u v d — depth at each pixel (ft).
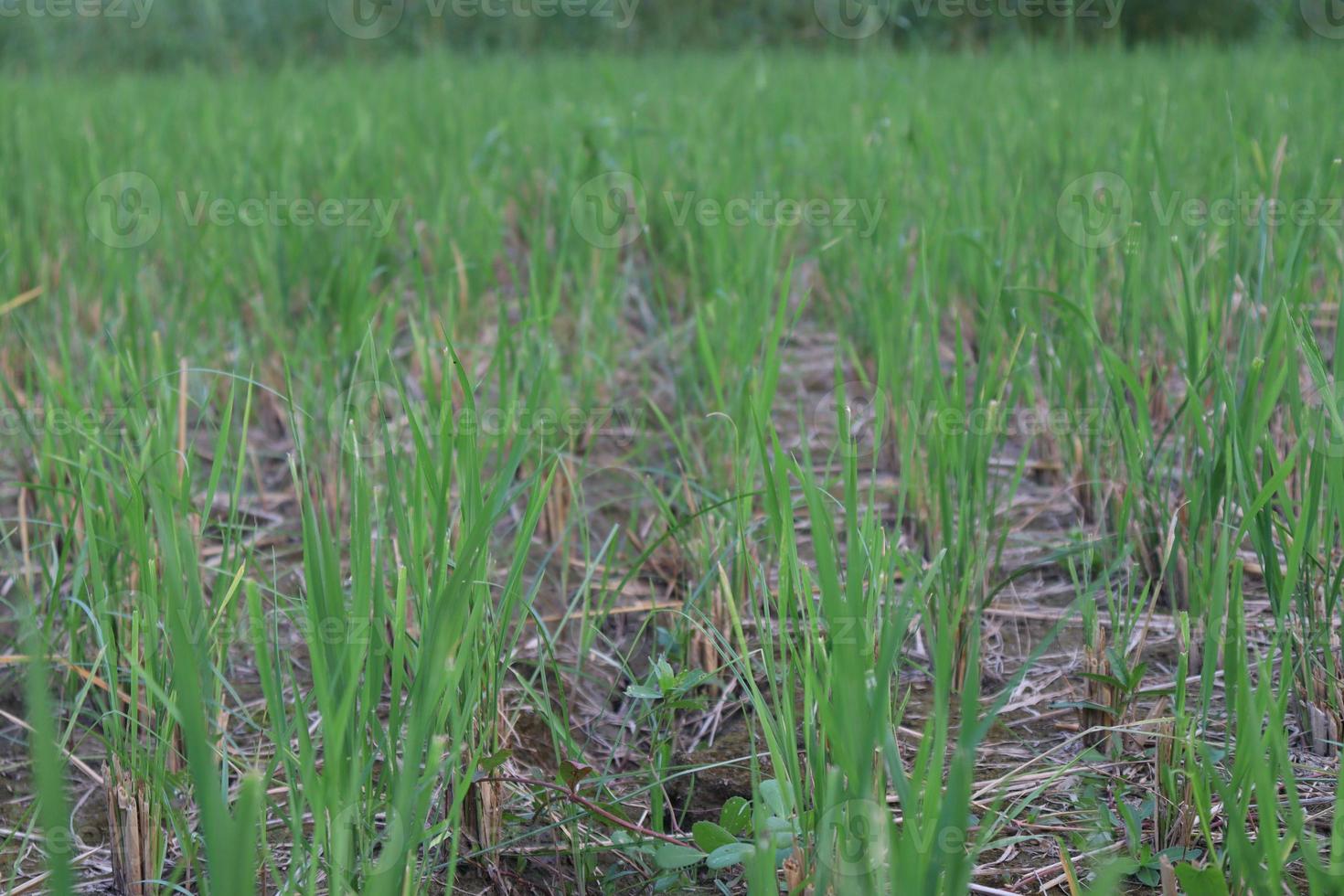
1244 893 4.38
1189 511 7.05
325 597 4.59
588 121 16.65
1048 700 6.72
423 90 20.47
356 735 4.39
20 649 7.04
